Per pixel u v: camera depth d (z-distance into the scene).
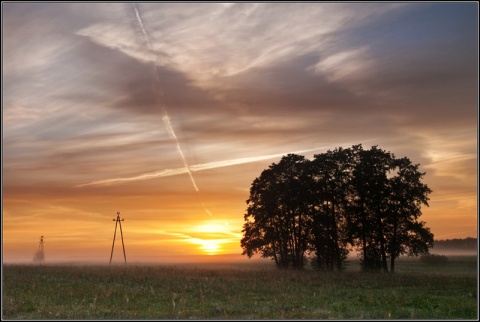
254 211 64.44
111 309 20.84
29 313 19.55
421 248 55.22
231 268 53.38
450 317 19.77
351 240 57.78
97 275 37.94
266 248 64.81
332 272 49.12
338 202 59.72
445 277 41.66
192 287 30.11
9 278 33.59
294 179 61.72
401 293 28.59
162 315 19.38
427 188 56.16
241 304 22.70
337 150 60.44
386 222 56.34
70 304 22.27
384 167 57.56
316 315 19.53
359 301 24.33
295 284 33.41
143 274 39.62
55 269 43.84
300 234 62.06
